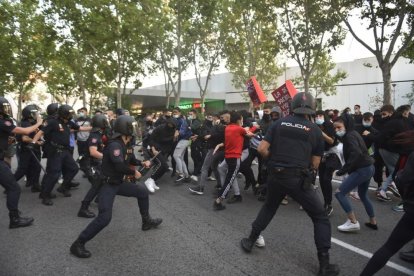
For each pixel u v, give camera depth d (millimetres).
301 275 3721
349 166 4793
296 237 4844
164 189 7844
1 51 25453
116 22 19703
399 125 6199
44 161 10922
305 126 3844
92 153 6043
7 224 5301
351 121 4988
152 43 20828
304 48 15508
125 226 5254
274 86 34156
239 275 3701
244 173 7316
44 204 6430
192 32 19891
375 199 6953
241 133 6070
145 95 36469
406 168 3180
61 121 6520
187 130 8578
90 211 5844
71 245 4398
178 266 3898
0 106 4801
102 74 27328
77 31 20906
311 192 3787
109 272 3738
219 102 43844
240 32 21516
